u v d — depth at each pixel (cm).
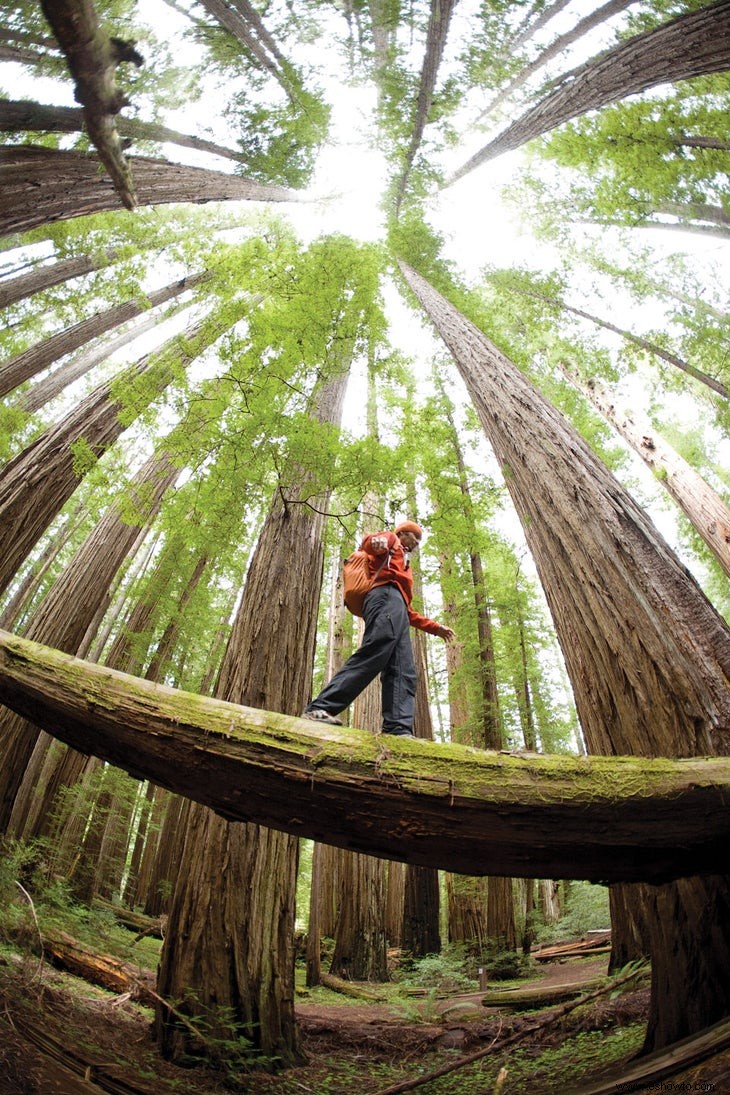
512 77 978
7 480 721
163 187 646
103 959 540
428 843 207
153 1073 321
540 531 405
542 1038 421
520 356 1137
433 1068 424
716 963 236
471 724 1038
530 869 217
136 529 945
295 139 809
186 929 430
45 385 1100
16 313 927
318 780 200
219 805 219
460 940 992
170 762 207
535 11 782
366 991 848
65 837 866
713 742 262
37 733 738
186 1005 397
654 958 265
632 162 892
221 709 213
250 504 589
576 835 204
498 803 200
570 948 1094
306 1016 577
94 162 518
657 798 202
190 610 1178
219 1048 380
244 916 437
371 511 841
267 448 529
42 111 443
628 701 300
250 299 654
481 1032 474
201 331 618
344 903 1070
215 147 818
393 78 903
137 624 1110
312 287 658
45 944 545
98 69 337
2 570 677
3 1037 248
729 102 803
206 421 541
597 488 393
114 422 787
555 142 985
